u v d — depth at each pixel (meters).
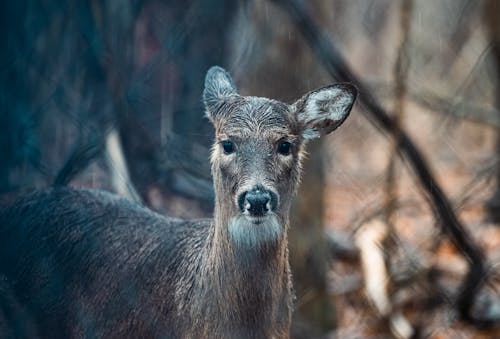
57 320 10.05
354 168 21.89
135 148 12.05
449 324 13.85
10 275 10.22
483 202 17.12
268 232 8.70
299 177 9.27
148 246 9.80
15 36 9.53
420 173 12.27
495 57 17.61
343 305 14.55
